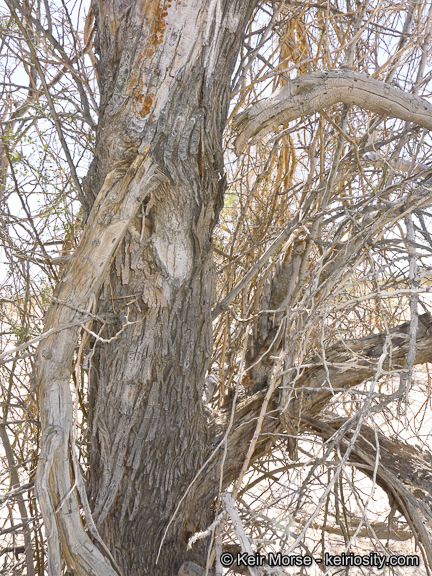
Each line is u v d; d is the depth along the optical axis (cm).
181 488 165
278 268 205
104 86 135
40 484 119
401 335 137
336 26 203
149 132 128
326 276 196
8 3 163
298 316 159
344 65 175
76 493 125
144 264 143
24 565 227
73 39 191
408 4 196
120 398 151
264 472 209
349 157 194
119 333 135
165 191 135
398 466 189
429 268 157
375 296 132
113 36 132
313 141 198
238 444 182
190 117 132
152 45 126
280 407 168
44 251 183
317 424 187
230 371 229
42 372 123
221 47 132
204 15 126
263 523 198
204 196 141
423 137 200
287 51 211
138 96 128
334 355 192
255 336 205
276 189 219
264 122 149
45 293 179
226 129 201
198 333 155
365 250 148
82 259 124
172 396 154
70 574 147
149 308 145
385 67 196
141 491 157
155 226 140
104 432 154
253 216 235
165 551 167
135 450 154
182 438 160
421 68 204
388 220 157
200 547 182
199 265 147
